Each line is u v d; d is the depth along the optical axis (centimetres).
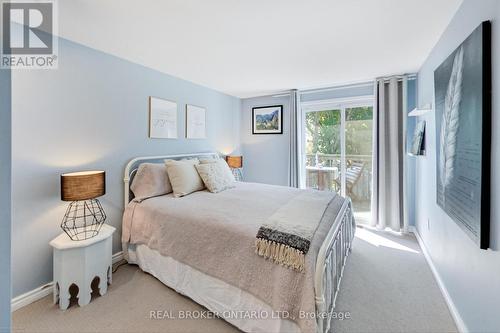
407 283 218
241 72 306
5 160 60
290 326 140
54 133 202
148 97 285
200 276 183
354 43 223
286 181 430
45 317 173
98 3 158
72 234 199
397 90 325
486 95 124
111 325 167
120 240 256
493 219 123
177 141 328
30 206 189
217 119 407
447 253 194
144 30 195
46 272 198
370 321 171
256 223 175
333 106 392
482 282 136
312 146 414
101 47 228
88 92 225
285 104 426
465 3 157
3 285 60
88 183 192
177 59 260
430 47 233
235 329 164
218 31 198
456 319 169
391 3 161
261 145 452
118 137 253
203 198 251
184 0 156
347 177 388
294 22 184
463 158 149
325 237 156
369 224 370
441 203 195
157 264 216
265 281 147
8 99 60
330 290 156
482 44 125
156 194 255
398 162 330
